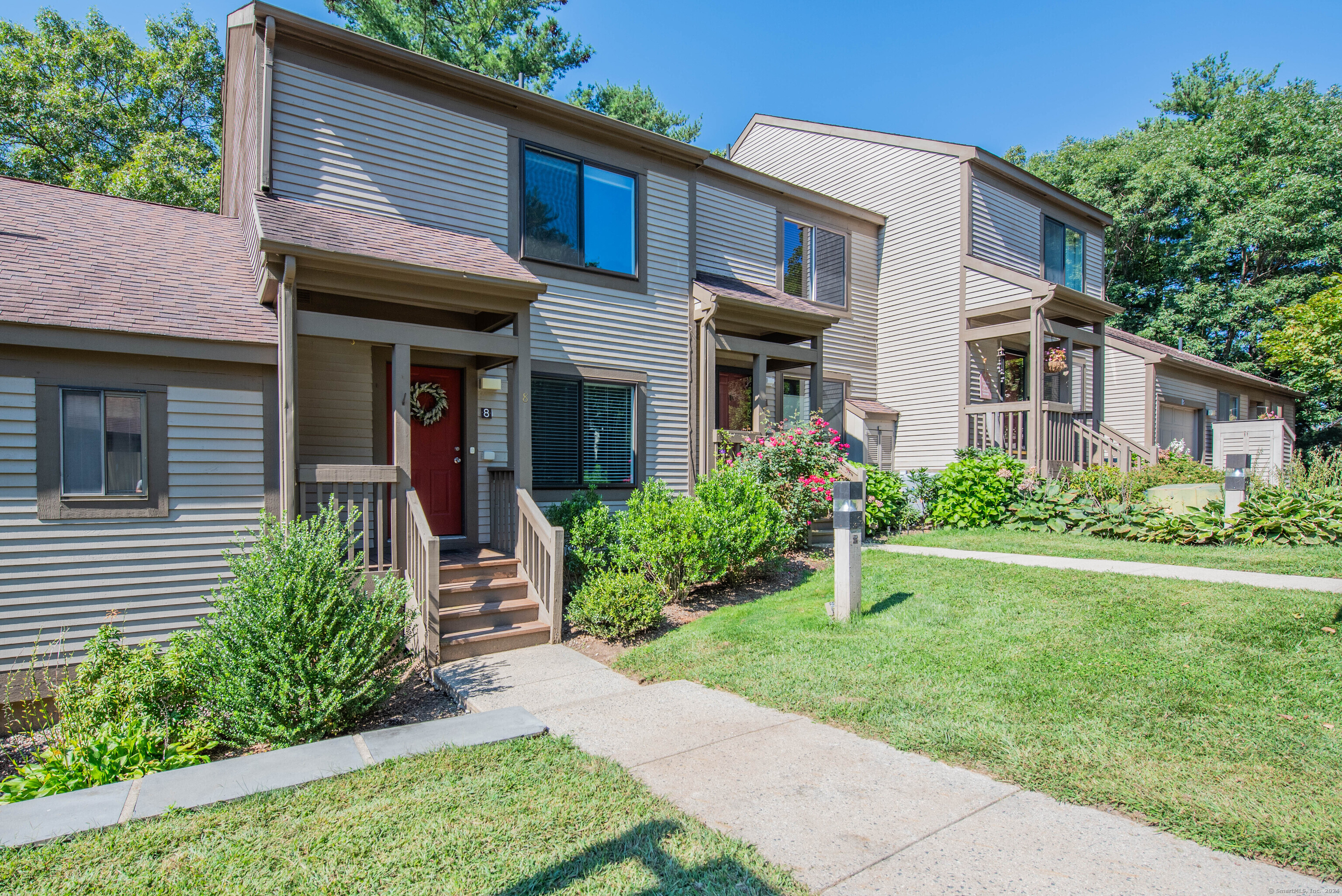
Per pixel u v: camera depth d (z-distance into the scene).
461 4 21.00
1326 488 9.10
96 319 5.38
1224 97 29.22
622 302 9.12
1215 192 24.25
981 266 12.49
